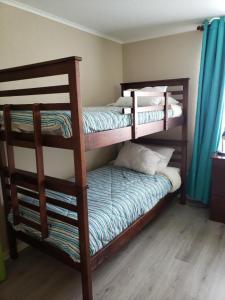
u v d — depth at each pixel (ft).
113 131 5.94
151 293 5.83
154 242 7.91
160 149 10.61
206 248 7.55
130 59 11.73
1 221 7.12
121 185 8.14
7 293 5.97
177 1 7.32
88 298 5.37
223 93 9.21
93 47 10.08
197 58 10.04
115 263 6.93
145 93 7.12
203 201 10.36
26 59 7.45
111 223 6.01
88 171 10.21
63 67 4.40
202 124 9.92
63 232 5.49
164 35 10.62
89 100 10.13
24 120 5.37
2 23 6.72
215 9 8.04
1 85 6.81
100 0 7.08
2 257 6.33
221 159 8.70
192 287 5.99
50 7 7.47
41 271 6.75
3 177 6.59
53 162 8.63
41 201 5.45
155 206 8.41
